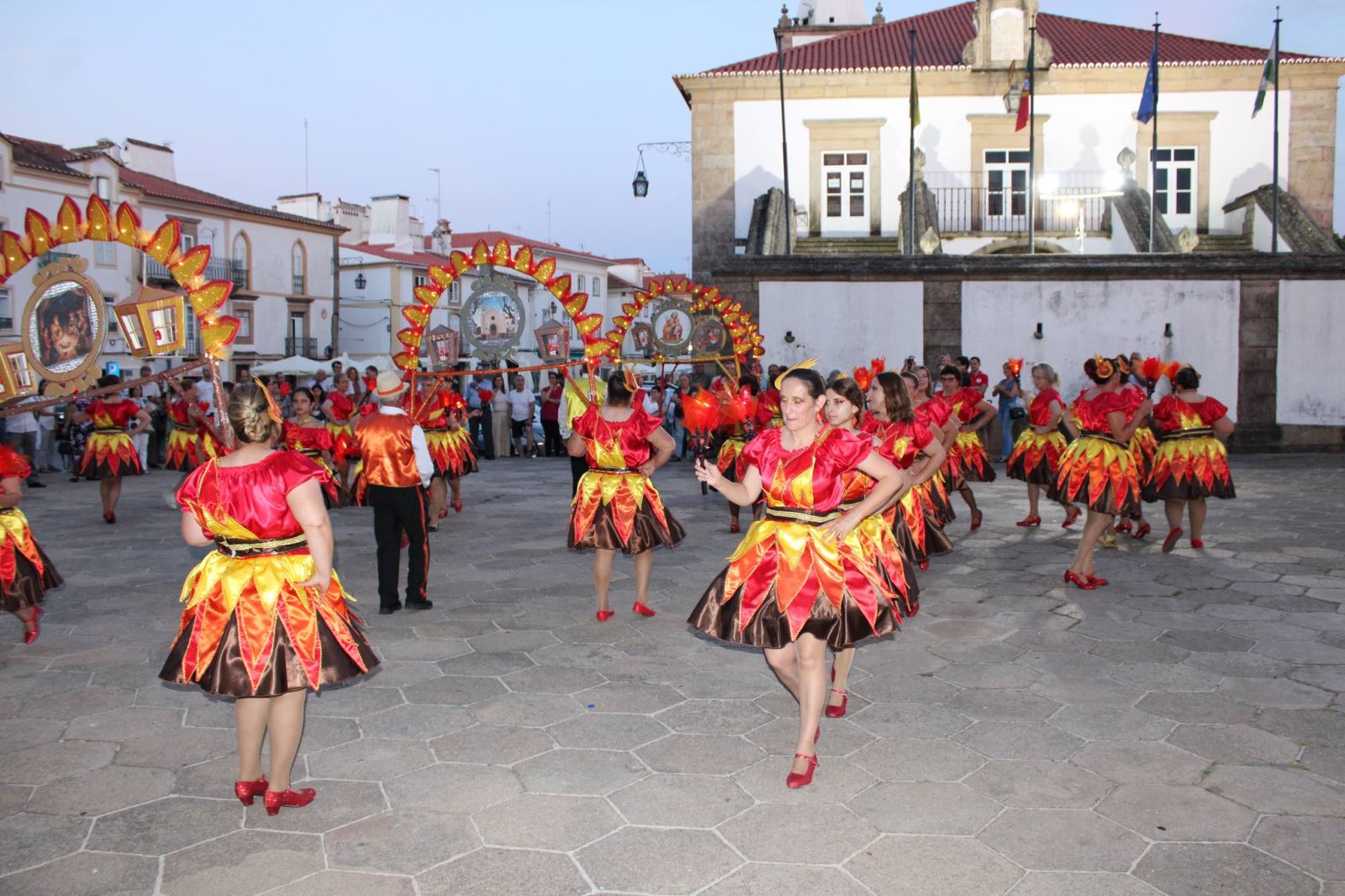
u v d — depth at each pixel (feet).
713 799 13.17
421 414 27.43
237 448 12.47
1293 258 56.85
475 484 49.32
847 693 16.97
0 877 11.33
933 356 58.75
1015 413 52.85
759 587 13.57
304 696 12.90
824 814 12.69
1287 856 11.50
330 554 12.35
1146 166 80.33
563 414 53.42
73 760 14.62
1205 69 79.20
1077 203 80.48
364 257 142.61
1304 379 57.57
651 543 21.66
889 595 14.05
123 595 25.13
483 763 14.39
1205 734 15.14
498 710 16.53
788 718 16.10
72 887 11.11
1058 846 11.79
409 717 16.25
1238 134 79.71
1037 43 79.92
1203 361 57.88
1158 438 32.12
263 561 12.31
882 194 82.58
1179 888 10.85
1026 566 27.43
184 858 11.74
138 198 104.94
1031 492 34.17
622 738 15.29
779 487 13.71
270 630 12.07
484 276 27.09
